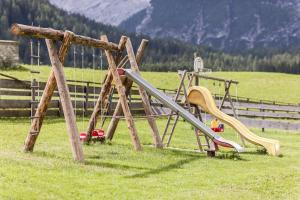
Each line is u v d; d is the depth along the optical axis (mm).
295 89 89938
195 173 14102
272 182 13422
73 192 10750
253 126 33875
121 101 18141
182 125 31406
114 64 18219
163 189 11742
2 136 18781
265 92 86250
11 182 10930
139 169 14133
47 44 14742
